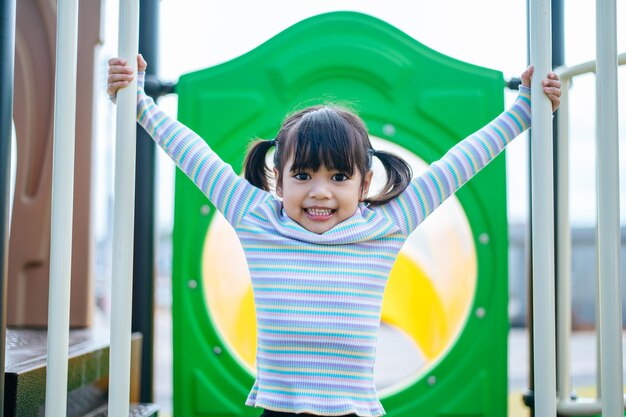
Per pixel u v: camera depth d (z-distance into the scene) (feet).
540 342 4.21
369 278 4.38
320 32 7.35
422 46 7.29
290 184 4.44
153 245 7.78
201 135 7.27
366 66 7.24
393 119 7.23
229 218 4.60
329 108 4.76
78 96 8.38
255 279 4.43
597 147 4.29
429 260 7.49
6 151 4.37
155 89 7.49
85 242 8.32
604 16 4.24
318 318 4.26
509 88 7.31
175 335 7.21
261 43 7.36
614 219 4.19
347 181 4.43
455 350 7.12
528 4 7.46
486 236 7.16
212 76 7.34
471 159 4.58
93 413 6.43
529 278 7.21
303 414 4.18
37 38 8.45
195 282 7.25
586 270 31.30
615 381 4.12
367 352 4.32
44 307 8.31
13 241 8.32
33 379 5.38
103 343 6.88
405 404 7.07
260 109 7.28
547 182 4.26
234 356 7.20
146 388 7.65
